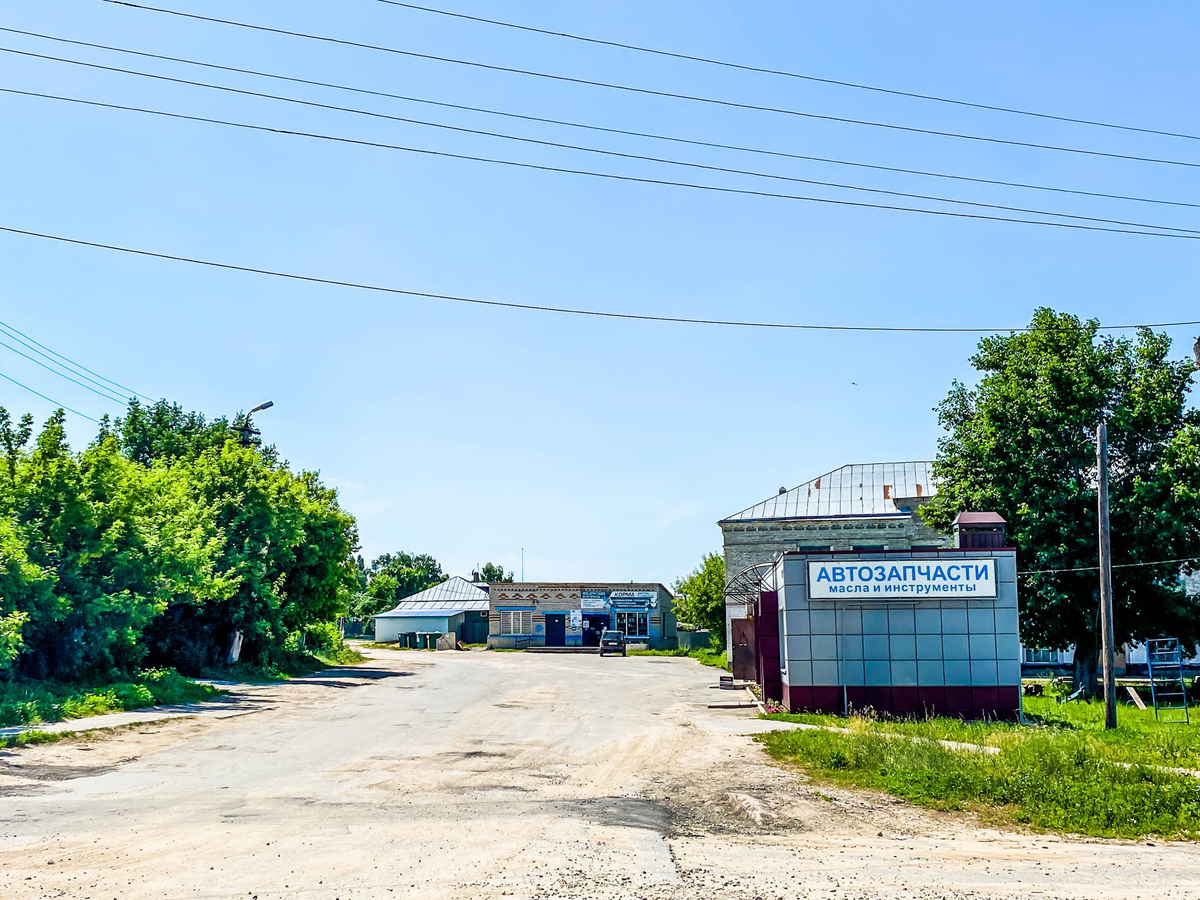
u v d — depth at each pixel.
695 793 12.59
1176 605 29.94
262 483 34.34
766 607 25.83
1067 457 30.23
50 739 16.30
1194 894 8.05
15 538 20.22
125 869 7.90
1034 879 8.48
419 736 18.47
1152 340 31.48
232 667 33.81
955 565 22.69
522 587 65.06
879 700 22.70
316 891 7.37
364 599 101.00
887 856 9.28
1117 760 15.23
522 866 8.27
